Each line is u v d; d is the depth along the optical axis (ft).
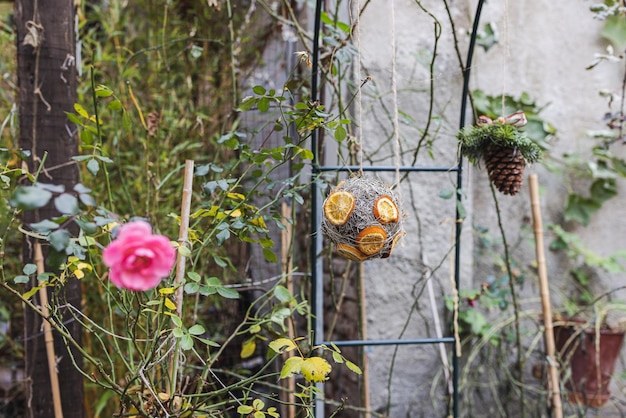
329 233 4.23
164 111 7.16
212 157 7.44
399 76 6.90
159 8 7.80
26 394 5.02
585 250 7.63
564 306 7.70
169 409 3.78
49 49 5.00
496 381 7.34
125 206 6.89
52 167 4.99
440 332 6.83
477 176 7.56
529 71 7.66
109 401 6.38
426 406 7.04
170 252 2.87
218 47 7.88
